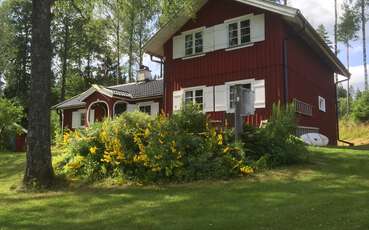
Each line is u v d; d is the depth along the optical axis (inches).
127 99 973.2
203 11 796.6
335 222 238.8
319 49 850.1
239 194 326.3
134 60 1662.2
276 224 240.7
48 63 435.2
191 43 812.0
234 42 751.7
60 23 1713.8
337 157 475.8
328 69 1005.8
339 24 1748.3
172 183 390.9
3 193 396.5
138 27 1424.7
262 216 259.0
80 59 2123.5
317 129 859.4
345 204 278.5
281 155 432.5
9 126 1029.2
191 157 406.3
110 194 361.1
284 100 678.5
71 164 451.5
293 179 374.0
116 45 1546.5
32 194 386.6
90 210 304.3
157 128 426.6
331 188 333.4
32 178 414.6
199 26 798.5
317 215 254.5
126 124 444.8
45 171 418.6
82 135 476.4
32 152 419.8
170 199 325.4
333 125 1013.8
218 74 759.1
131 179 408.8
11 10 1964.8
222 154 416.8
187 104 469.1
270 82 694.5
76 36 1827.0
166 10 613.0
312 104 836.0
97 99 980.6
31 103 427.2
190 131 441.1
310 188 335.0
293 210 268.5
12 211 312.5
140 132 434.9
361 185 343.3
